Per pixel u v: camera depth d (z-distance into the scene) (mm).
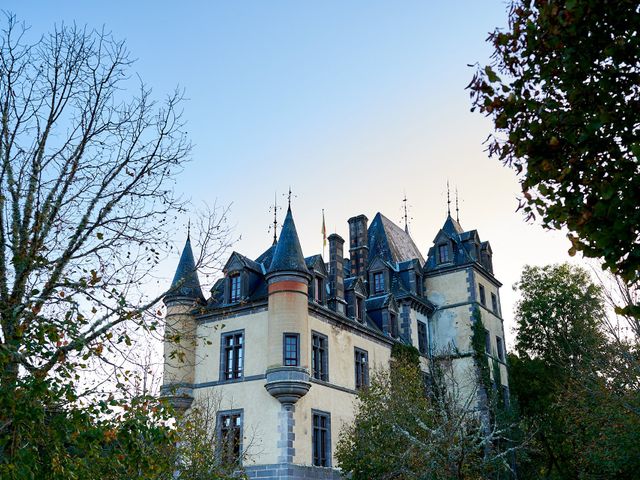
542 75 9219
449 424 21516
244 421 32562
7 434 11172
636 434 27375
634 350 28625
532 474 44688
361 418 29672
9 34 15953
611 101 8859
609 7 8578
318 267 36344
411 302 45219
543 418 45125
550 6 8625
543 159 9188
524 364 50688
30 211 14844
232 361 34312
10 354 10828
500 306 51375
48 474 10859
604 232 8117
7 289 13797
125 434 11344
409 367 35406
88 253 15219
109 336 12992
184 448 23125
